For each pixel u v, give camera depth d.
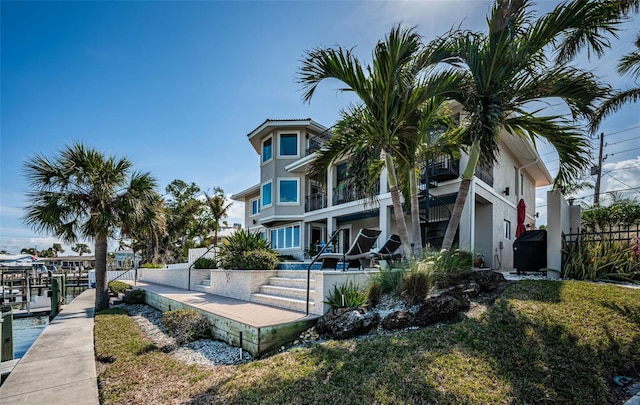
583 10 5.43
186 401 3.54
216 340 6.13
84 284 26.81
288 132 19.19
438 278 5.98
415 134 7.07
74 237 10.96
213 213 29.41
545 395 3.17
